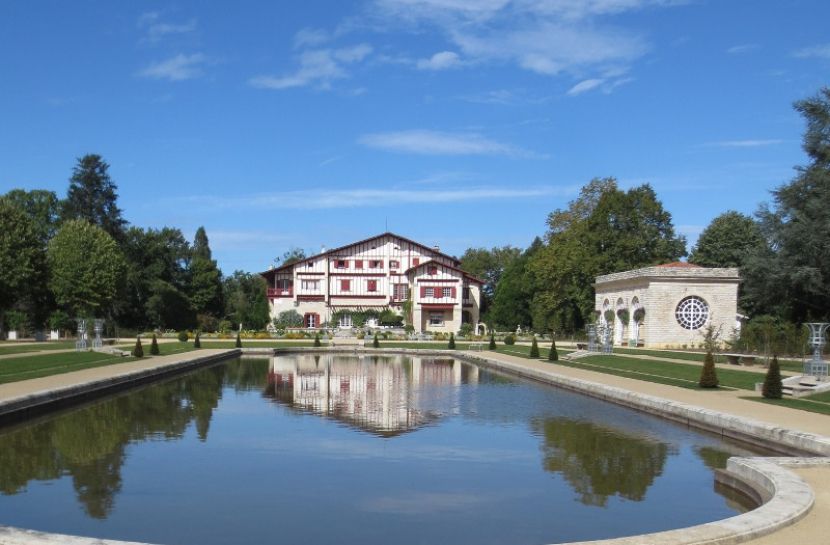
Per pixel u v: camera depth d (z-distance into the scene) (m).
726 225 66.12
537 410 21.58
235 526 10.23
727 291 45.06
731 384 24.41
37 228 65.81
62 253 61.69
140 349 38.47
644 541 7.68
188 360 36.59
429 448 15.69
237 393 25.91
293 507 11.16
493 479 12.98
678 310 44.97
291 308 78.00
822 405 18.91
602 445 16.05
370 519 10.61
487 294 103.25
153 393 25.67
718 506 11.30
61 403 21.20
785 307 44.09
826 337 33.94
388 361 44.50
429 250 79.31
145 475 13.10
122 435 17.08
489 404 22.95
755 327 37.03
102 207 76.62
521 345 57.75
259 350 50.97
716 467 13.93
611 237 59.50
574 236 63.06
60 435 16.98
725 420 16.77
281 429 18.02
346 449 15.54
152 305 73.31
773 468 11.36
